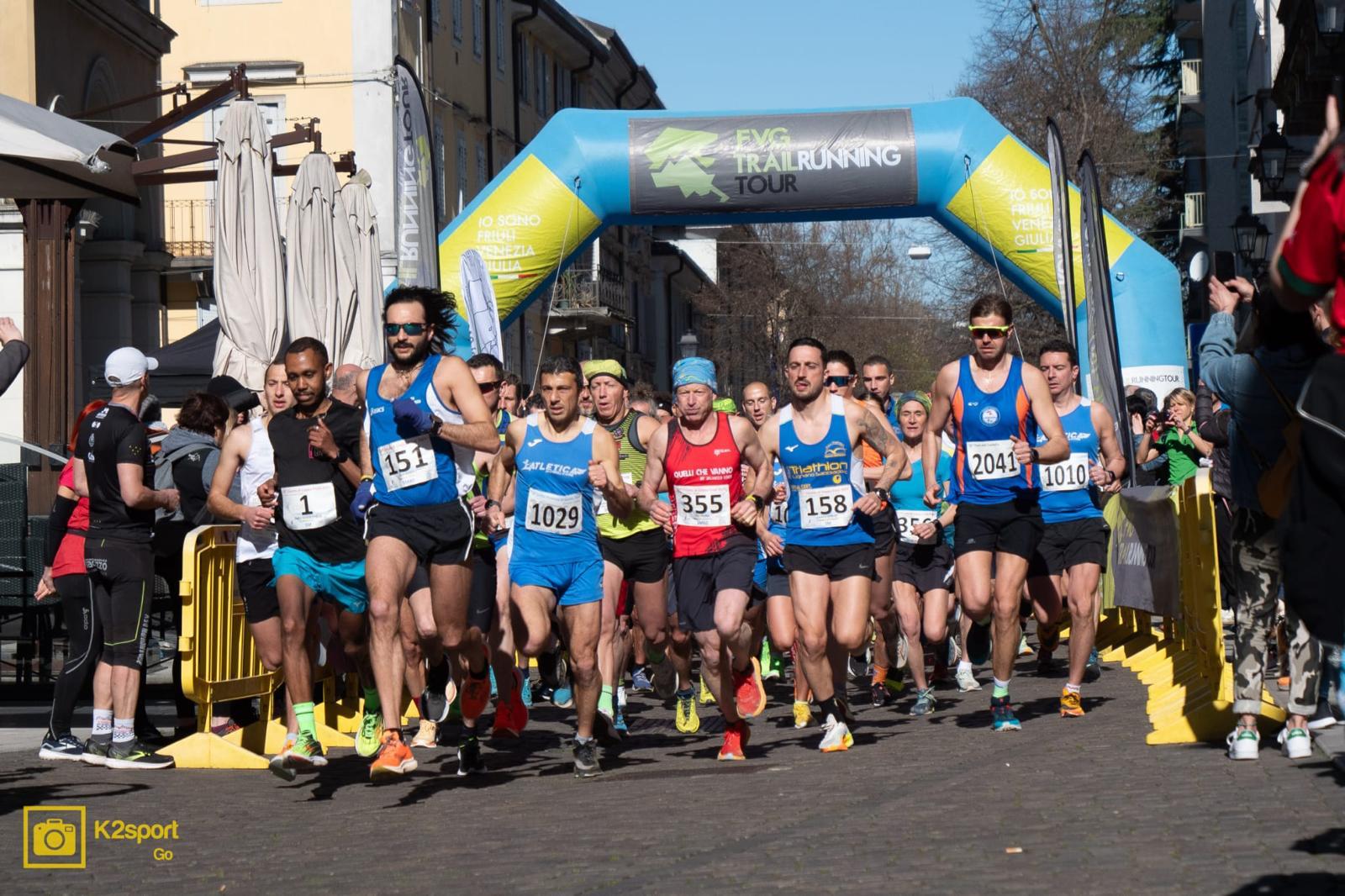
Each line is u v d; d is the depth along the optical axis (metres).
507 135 55.31
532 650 10.71
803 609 11.68
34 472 18.95
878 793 9.44
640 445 13.70
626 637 14.49
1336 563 5.83
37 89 30.22
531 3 56.28
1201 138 68.06
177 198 41.19
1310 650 9.79
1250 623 9.83
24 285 19.27
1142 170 61.16
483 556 11.41
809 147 24.61
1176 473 18.67
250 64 41.09
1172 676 13.93
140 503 11.66
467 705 11.12
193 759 11.84
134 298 37.56
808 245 84.75
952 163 24.64
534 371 57.53
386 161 41.06
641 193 24.80
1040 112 58.09
